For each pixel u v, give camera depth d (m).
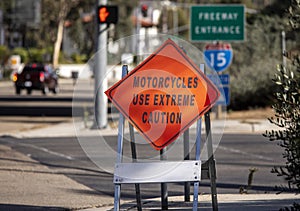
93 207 15.73
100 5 32.56
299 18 11.49
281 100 11.15
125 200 16.77
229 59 32.50
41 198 16.83
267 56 45.28
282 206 14.74
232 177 20.14
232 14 33.34
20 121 41.03
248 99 43.34
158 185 19.39
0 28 114.12
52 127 36.53
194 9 33.59
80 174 20.83
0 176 20.22
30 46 128.00
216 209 12.90
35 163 23.05
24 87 71.19
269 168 21.83
